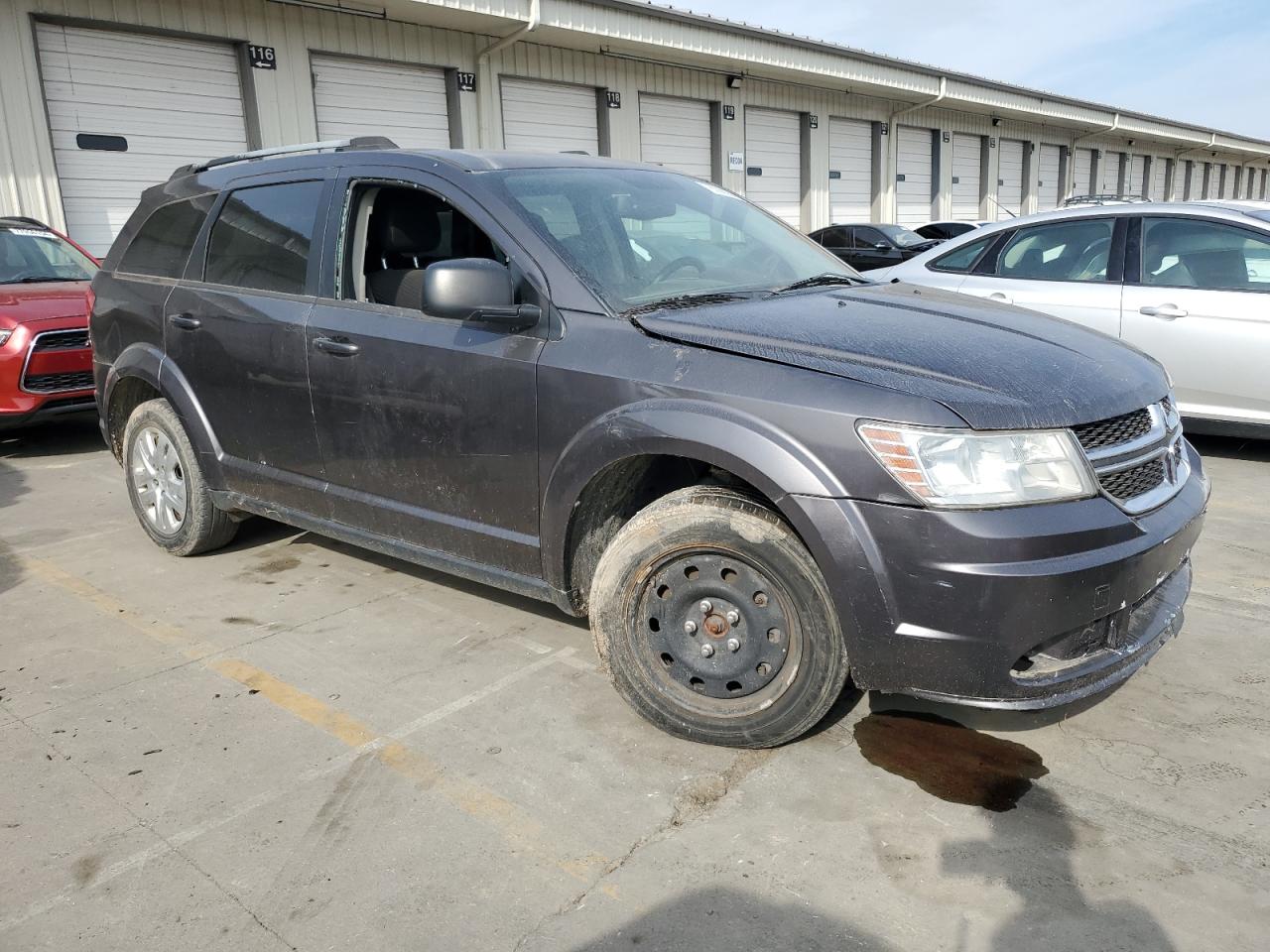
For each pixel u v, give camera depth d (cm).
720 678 270
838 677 254
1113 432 257
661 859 230
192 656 344
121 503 548
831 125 2062
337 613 381
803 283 347
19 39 962
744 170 1856
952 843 234
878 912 211
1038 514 233
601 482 285
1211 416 564
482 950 202
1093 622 242
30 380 640
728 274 339
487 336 306
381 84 1292
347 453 354
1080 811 246
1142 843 233
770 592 259
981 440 232
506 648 346
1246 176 4503
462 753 278
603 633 284
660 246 335
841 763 270
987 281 637
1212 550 438
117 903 218
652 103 1659
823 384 246
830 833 239
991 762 270
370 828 244
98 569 435
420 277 346
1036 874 222
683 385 263
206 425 409
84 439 730
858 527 237
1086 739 280
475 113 1392
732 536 257
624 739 284
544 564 303
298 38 1184
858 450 237
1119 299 581
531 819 246
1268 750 273
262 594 402
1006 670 233
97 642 357
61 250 780
